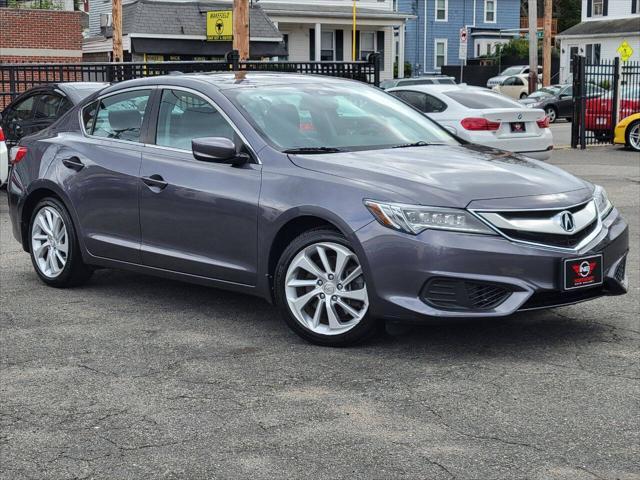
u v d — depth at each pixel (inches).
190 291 283.3
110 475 149.6
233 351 218.4
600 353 211.5
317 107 250.8
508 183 212.7
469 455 154.7
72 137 283.0
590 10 2154.3
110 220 265.0
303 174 221.0
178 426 170.7
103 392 190.5
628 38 2043.6
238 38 824.3
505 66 2314.2
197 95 251.1
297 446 159.9
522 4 3179.1
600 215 220.8
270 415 175.3
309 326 220.7
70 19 1186.0
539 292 203.8
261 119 239.8
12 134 491.5
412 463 151.8
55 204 282.5
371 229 205.9
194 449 159.6
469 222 201.6
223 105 243.4
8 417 176.9
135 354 217.3
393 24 1860.2
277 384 193.3
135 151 260.7
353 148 237.6
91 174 268.8
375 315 208.5
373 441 161.5
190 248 244.7
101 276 305.9
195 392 189.5
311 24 1818.4
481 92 595.8
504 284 201.2
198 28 1493.6
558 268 204.4
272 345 222.8
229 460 154.6
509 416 172.2
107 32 1475.1
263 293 229.8
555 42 2608.3
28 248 298.5
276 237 223.6
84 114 284.5
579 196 217.5
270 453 157.1
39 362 212.1
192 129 249.9
